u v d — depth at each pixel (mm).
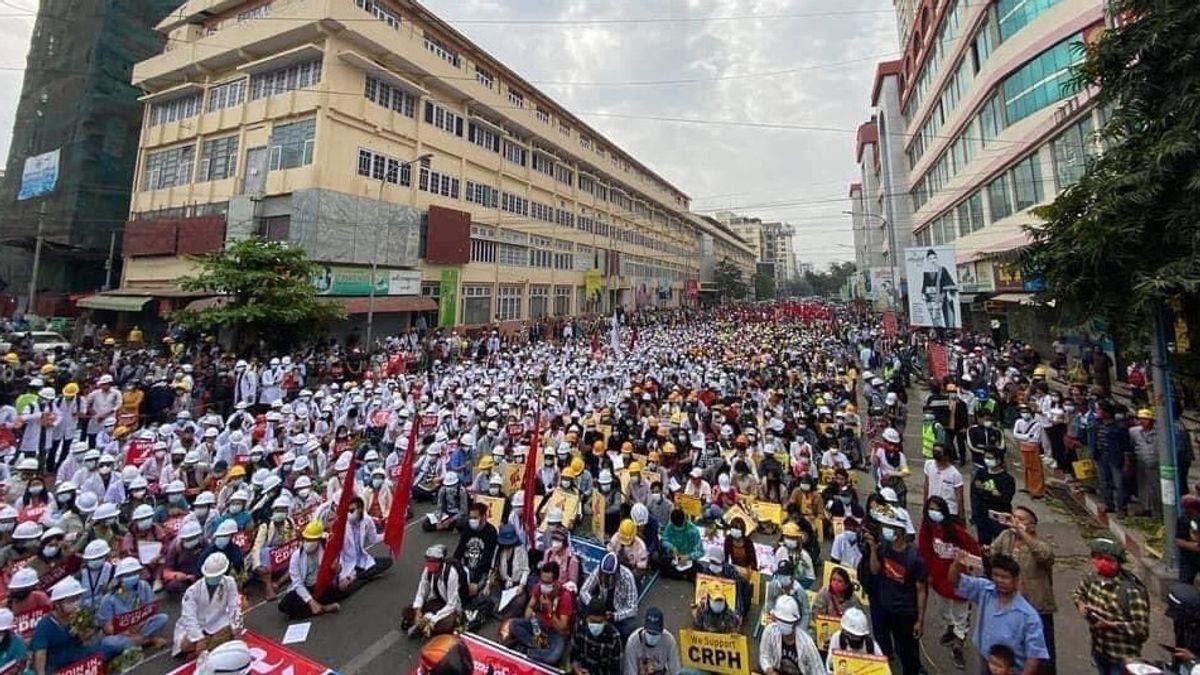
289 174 26406
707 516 9141
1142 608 4902
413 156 31172
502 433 12773
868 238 69938
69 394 12586
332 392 16703
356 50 27609
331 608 7332
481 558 7789
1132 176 7070
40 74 37375
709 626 6137
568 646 6297
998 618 4820
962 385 14656
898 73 46750
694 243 90125
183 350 20922
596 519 9320
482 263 36938
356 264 27234
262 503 8641
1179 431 9023
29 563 6711
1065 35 18859
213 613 6289
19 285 38031
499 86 39469
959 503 8156
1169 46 7059
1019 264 8852
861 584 6449
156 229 30156
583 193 52094
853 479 10977
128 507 9102
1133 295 7355
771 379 18906
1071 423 11320
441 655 3262
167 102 32844
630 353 26547
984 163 25359
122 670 5996
